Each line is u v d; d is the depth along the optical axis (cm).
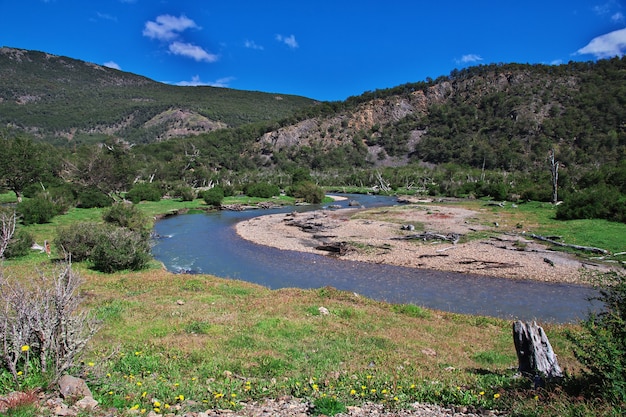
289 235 3544
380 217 4447
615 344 612
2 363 612
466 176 11169
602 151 12225
